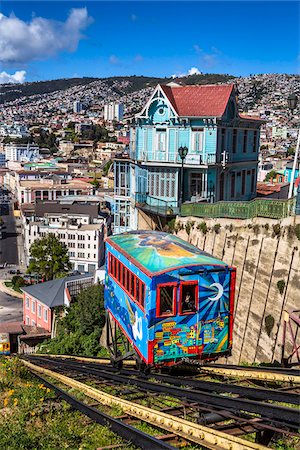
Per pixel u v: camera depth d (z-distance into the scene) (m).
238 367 16.91
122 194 48.59
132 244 20.23
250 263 27.05
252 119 45.78
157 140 41.22
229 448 10.62
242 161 44.78
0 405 16.36
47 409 15.89
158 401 16.14
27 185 168.25
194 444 11.82
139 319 17.75
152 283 16.67
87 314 46.28
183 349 17.27
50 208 123.50
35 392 17.64
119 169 48.38
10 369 21.31
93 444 12.87
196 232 34.38
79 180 178.38
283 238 24.55
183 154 37.38
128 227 48.59
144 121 41.50
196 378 18.48
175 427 12.50
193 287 17.27
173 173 40.62
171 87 42.84
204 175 39.97
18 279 104.19
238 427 12.23
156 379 17.77
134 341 18.44
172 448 10.75
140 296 17.61
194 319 17.28
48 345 48.12
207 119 38.81
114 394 17.30
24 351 57.16
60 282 69.00
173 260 17.45
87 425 14.46
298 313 22.20
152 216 42.94
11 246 139.50
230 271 17.62
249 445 10.34
